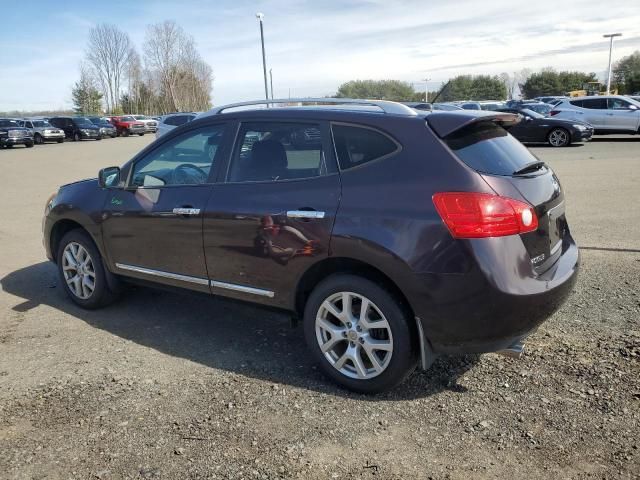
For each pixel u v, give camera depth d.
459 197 2.95
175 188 4.15
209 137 4.06
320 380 3.58
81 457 2.84
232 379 3.62
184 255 4.07
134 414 3.22
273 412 3.21
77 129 38.69
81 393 3.47
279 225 3.49
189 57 81.44
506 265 2.93
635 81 67.69
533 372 3.54
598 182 10.55
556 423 2.98
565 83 80.44
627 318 4.25
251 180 3.75
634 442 2.80
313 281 3.57
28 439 3.01
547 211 3.31
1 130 32.50
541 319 3.08
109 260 4.65
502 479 2.58
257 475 2.67
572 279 3.33
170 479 2.66
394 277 3.09
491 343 3.02
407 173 3.13
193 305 5.03
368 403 3.28
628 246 6.13
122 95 86.50
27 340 4.31
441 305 3.00
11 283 5.79
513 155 3.43
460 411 3.15
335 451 2.83
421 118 3.22
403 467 2.70
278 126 3.68
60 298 5.30
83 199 4.79
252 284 3.73
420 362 3.35
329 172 3.40
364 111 3.44
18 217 9.70
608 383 3.35
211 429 3.05
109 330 4.49
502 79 79.50
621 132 19.92
